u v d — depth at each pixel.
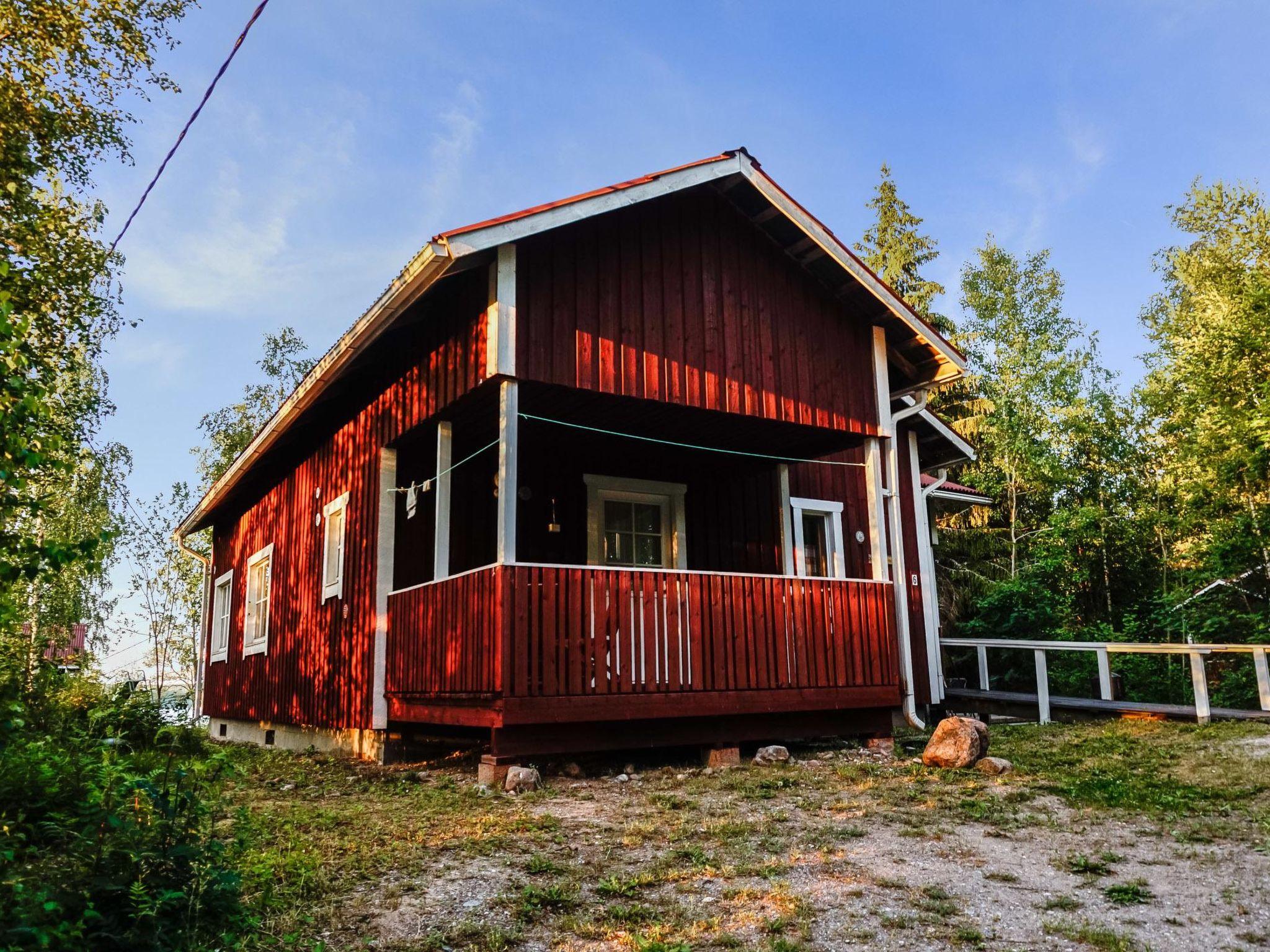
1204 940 4.13
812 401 9.85
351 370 10.20
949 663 18.66
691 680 8.34
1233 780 7.11
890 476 10.37
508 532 7.61
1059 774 7.64
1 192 11.03
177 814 4.09
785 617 9.10
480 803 6.81
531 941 4.15
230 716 16.31
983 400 24.64
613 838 5.76
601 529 11.12
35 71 11.19
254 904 4.33
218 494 14.91
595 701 7.77
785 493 11.73
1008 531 25.27
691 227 9.42
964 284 27.77
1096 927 4.27
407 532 10.31
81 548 4.32
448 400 8.64
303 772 9.16
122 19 11.31
